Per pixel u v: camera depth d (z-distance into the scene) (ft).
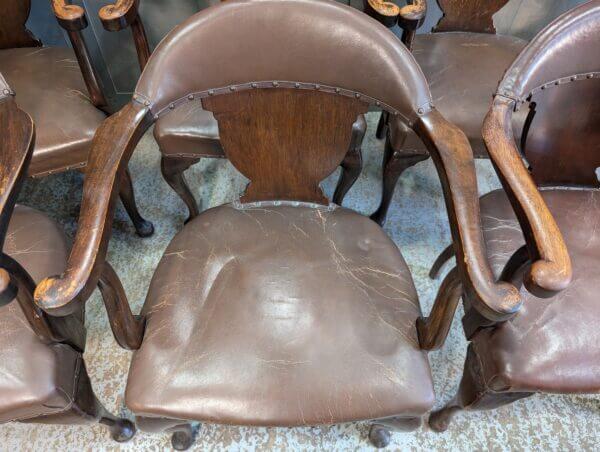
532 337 2.30
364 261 2.59
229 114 2.36
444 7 3.84
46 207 4.66
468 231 1.86
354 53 2.14
